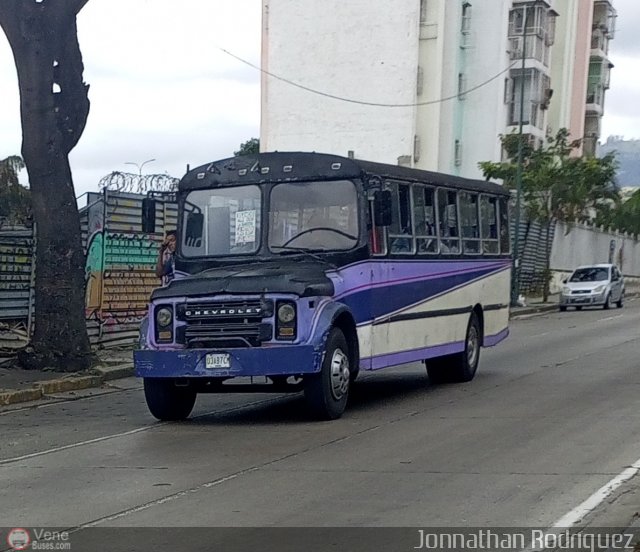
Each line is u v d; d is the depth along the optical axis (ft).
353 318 39.52
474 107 161.07
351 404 43.62
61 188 53.57
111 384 53.47
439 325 47.55
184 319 37.50
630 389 46.01
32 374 52.37
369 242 40.57
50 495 27.14
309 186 40.88
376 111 156.87
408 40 155.02
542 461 30.07
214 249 41.65
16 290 59.93
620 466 29.19
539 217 130.62
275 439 35.04
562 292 124.06
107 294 66.64
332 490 26.81
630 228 202.90
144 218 43.83
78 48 54.19
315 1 159.74
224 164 42.27
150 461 31.65
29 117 52.95
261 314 36.58
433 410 41.16
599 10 216.33
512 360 61.57
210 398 47.75
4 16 52.70
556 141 140.67
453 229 49.73
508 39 163.22
